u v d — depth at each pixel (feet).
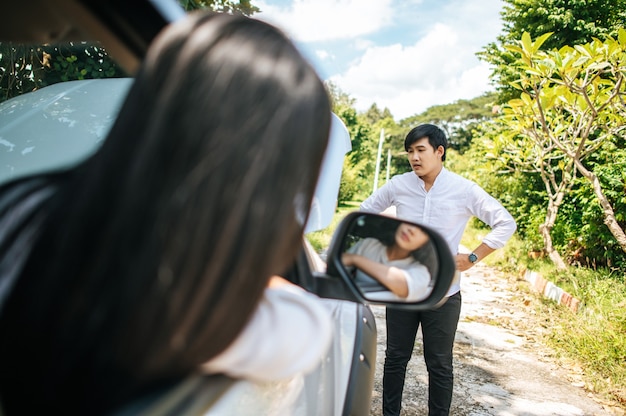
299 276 3.84
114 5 2.82
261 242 1.71
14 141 5.36
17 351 1.81
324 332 2.13
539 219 34.27
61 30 3.35
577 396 13.48
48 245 1.79
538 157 28.86
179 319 1.66
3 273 2.05
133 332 1.66
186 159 1.64
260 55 1.79
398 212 10.65
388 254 3.46
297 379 4.08
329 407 4.66
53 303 1.71
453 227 10.16
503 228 9.78
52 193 2.27
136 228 1.62
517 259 34.68
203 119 1.67
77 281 1.66
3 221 2.18
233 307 1.72
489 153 31.37
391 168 209.87
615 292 20.97
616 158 26.63
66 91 5.99
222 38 1.80
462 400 12.75
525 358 16.19
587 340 16.57
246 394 3.26
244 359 2.00
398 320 10.37
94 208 1.68
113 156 1.71
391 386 10.56
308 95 1.82
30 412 1.88
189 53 1.77
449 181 10.12
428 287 3.42
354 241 3.49
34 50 8.98
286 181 1.75
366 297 3.49
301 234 2.02
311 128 1.82
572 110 21.93
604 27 42.70
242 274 1.69
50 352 1.75
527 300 23.66
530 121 22.81
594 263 28.25
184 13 2.91
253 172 1.66
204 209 1.62
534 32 45.88
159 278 1.61
